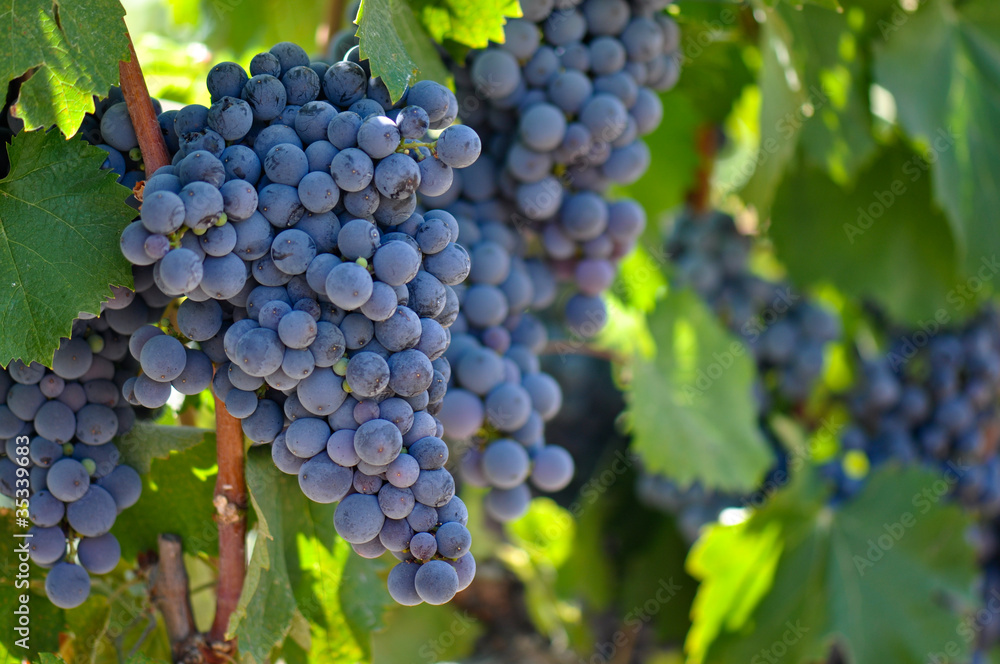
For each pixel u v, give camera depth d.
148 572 0.89
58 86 0.79
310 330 0.77
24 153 0.80
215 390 0.80
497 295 0.94
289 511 0.88
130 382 0.81
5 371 0.83
